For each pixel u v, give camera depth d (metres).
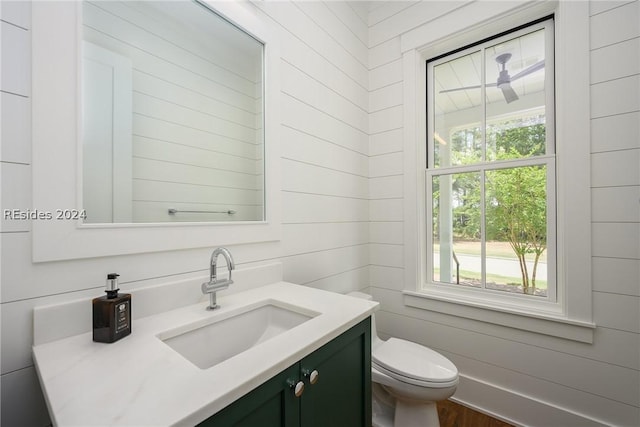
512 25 1.60
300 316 0.98
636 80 1.23
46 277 0.71
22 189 0.67
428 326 1.84
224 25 1.18
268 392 0.59
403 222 1.95
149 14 0.96
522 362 1.50
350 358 0.90
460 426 1.49
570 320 1.36
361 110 2.04
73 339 0.71
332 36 1.77
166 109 1.00
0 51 0.65
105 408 0.45
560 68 1.41
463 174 1.79
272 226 1.33
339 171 1.81
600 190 1.31
